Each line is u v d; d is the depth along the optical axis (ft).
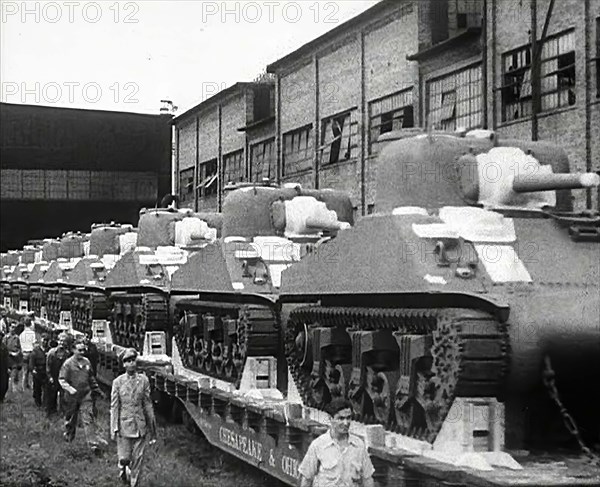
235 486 40.45
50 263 103.14
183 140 125.80
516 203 33.91
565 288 30.01
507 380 27.91
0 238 132.05
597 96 65.10
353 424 33.96
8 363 69.10
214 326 50.16
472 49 77.10
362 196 85.76
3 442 51.06
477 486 25.05
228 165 112.57
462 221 32.12
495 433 28.30
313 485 25.36
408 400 30.12
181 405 56.70
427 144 34.91
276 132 101.24
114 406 41.09
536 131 69.62
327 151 92.22
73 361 50.01
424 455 28.71
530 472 26.50
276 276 47.11
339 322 35.65
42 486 41.98
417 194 34.88
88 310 78.33
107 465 45.98
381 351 32.65
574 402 30.40
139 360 57.06
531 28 70.33
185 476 42.34
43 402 63.31
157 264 65.31
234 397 42.16
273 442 37.60
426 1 81.20
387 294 32.04
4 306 121.90
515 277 30.09
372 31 86.53
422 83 82.12
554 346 27.50
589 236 32.55
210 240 66.90
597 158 64.80
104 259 80.84
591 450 30.50
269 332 43.62
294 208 50.31
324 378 36.50
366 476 25.53
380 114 85.40
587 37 65.36
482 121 75.61
